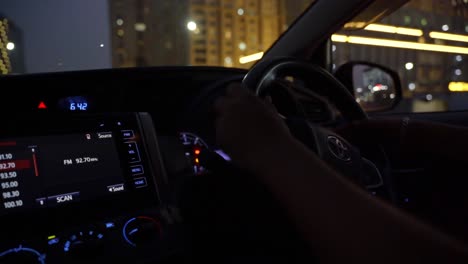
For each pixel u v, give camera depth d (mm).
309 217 266
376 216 247
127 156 707
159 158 744
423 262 214
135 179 690
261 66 696
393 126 797
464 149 700
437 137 745
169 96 1480
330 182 276
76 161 662
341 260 243
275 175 294
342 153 657
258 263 486
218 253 559
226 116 351
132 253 590
